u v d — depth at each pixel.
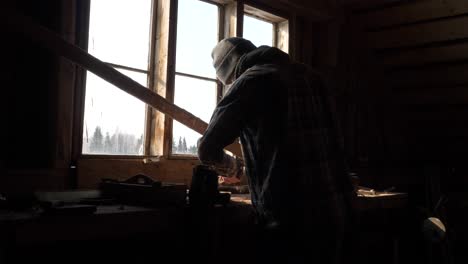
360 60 3.12
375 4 2.95
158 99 1.96
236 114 1.33
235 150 2.09
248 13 2.79
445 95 2.96
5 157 1.73
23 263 1.62
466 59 2.77
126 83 1.85
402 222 3.11
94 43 2.07
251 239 2.21
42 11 1.83
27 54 1.79
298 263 1.32
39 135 1.82
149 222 1.41
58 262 1.71
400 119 3.23
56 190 1.72
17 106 1.76
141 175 1.67
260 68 1.40
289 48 2.90
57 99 1.82
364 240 2.94
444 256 2.87
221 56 1.63
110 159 2.00
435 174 3.05
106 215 1.31
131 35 2.22
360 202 2.07
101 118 2.07
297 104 1.38
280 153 1.34
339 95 3.10
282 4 2.78
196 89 2.46
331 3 3.03
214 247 1.51
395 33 2.94
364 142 3.15
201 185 1.49
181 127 2.36
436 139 3.23
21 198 1.39
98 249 1.82
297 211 1.32
